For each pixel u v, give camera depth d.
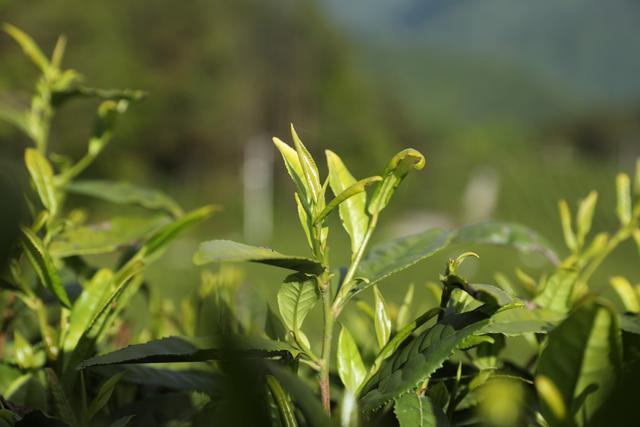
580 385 0.50
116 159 15.38
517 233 0.69
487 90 84.50
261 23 21.19
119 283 0.63
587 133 34.69
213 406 0.60
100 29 14.13
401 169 0.57
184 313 0.73
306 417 0.55
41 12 12.92
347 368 0.57
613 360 0.50
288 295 0.55
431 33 105.31
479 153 21.95
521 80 87.50
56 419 0.55
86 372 0.63
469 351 0.67
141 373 0.63
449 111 79.00
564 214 0.69
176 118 17.83
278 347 0.54
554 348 0.50
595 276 5.18
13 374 0.64
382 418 0.57
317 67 21.91
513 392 0.55
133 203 0.75
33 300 0.64
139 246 0.69
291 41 21.55
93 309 0.63
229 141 18.77
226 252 0.51
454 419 0.58
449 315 0.55
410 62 87.62
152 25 17.17
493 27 106.00
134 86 15.18
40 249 0.61
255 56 20.75
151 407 0.65
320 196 0.55
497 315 0.56
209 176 18.52
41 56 0.75
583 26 104.19
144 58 16.86
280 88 21.17
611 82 98.44
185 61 17.72
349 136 21.47
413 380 0.53
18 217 0.52
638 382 0.49
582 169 20.81
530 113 82.56
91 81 13.74
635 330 0.54
